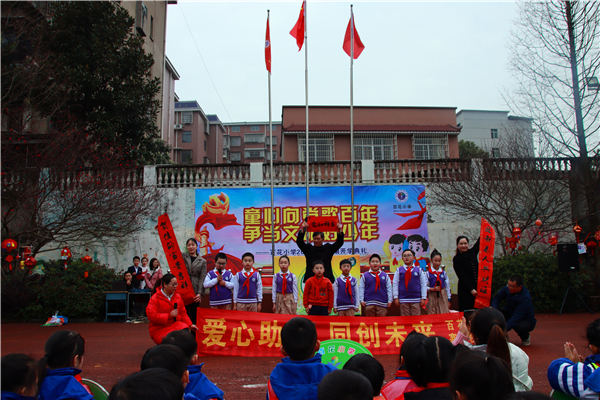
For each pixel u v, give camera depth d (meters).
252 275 8.35
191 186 15.96
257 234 15.38
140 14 22.98
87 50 17.20
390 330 7.07
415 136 23.02
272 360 6.82
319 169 16.14
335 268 10.11
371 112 23.56
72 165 13.73
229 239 15.41
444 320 7.14
